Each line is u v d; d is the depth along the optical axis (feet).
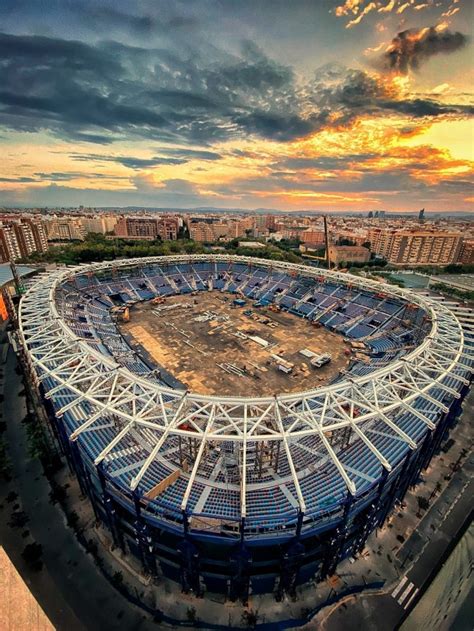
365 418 109.81
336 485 108.68
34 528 126.82
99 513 126.11
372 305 319.06
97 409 134.51
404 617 102.99
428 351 160.15
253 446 132.36
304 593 108.68
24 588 65.31
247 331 296.51
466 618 90.48
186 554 96.94
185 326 304.71
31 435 158.30
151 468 116.57
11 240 565.53
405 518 134.00
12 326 278.05
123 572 112.98
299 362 245.04
